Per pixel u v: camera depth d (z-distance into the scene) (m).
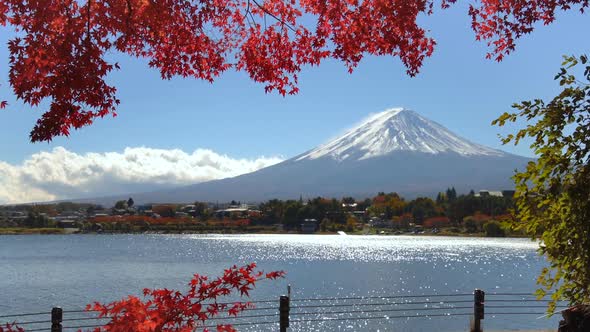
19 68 6.36
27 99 6.54
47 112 6.64
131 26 7.10
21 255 110.19
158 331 5.14
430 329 29.22
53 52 6.33
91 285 56.03
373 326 30.61
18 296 47.19
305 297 45.62
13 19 6.42
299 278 64.06
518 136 6.80
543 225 6.80
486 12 8.90
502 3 8.70
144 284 56.66
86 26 6.63
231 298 42.12
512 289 53.16
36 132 6.70
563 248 6.68
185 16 7.61
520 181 6.80
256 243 173.62
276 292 48.28
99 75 6.52
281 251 127.56
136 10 7.07
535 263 92.19
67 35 6.41
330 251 127.75
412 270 77.19
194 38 7.98
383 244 168.75
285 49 8.41
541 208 6.89
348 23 7.95
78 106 6.76
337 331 29.09
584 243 6.51
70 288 53.31
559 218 6.72
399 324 31.28
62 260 95.94
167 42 7.81
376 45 8.13
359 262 92.19
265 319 31.73
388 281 61.41
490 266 85.56
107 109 6.97
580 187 6.45
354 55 8.23
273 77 8.62
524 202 6.80
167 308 5.48
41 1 6.34
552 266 6.95
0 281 60.22
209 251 126.50
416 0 7.66
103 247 144.88
